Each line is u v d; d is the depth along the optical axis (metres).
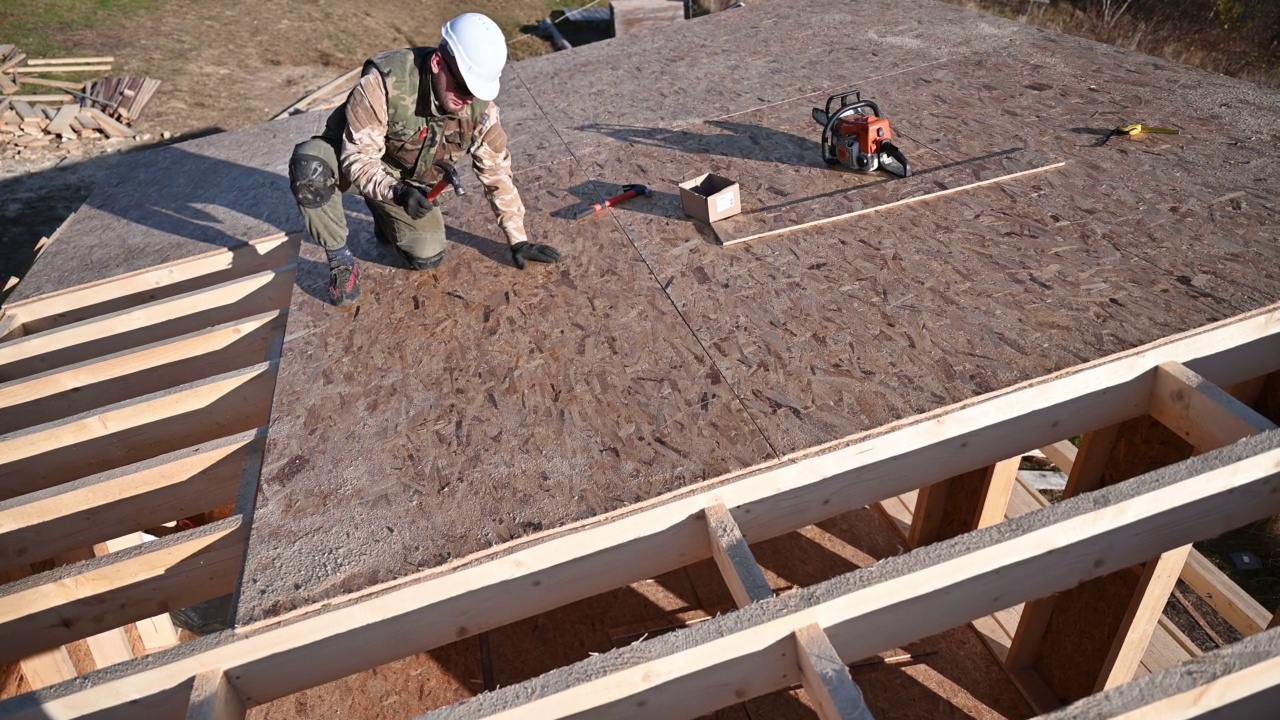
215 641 2.18
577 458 2.65
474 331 3.33
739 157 4.46
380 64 3.02
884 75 5.33
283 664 2.27
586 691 1.93
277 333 3.62
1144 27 11.94
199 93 12.16
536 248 3.67
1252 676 1.82
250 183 5.20
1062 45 5.46
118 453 3.21
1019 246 3.43
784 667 2.10
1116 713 1.74
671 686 2.02
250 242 4.41
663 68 5.99
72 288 4.25
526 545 2.37
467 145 3.38
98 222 4.97
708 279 3.46
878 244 3.56
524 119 5.38
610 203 4.11
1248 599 4.52
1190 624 5.00
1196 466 2.22
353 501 2.60
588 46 6.77
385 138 3.13
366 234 4.18
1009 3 12.95
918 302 3.17
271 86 12.66
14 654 2.53
